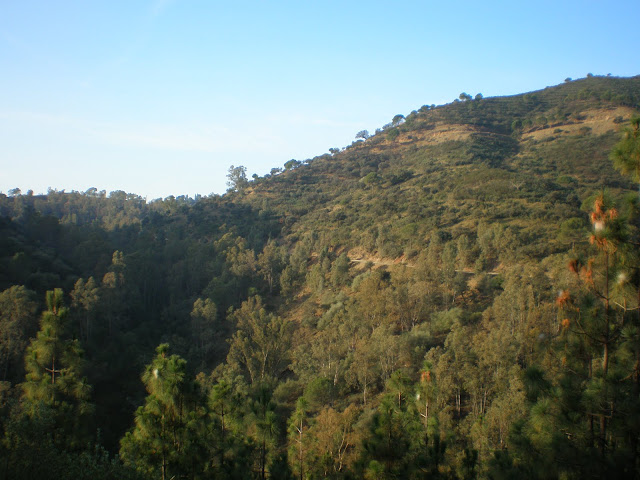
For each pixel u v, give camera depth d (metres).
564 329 10.79
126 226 111.62
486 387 28.16
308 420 21.28
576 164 90.31
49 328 16.59
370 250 73.75
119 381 50.75
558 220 60.78
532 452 10.62
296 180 137.12
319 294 67.50
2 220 75.19
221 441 14.84
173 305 70.62
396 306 47.75
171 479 13.23
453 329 37.81
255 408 15.45
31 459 11.84
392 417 14.22
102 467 12.61
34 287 57.81
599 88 144.62
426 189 89.00
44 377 16.48
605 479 9.05
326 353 44.19
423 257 59.59
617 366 9.95
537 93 174.38
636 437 9.30
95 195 169.62
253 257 79.50
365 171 127.94
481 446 20.34
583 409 9.73
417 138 144.25
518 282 40.69
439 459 13.91
